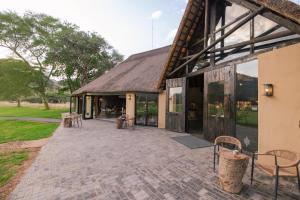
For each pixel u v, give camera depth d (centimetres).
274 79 501
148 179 447
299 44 446
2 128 1574
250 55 599
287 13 395
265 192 381
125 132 1072
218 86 755
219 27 804
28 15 3064
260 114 541
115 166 532
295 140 449
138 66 1900
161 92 1252
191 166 526
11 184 457
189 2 812
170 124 1112
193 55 950
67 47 2822
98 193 387
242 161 375
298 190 383
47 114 2506
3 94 3197
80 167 529
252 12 551
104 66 3166
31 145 877
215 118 772
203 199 359
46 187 416
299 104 442
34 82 3209
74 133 1046
